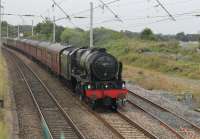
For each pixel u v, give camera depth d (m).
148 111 26.83
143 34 108.88
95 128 21.62
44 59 56.31
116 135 20.06
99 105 28.55
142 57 67.62
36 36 114.12
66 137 19.69
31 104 29.03
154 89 39.09
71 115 25.06
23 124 22.47
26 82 40.91
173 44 80.88
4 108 26.64
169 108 28.22
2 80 38.31
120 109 27.38
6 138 18.59
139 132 20.73
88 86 26.73
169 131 21.00
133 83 43.84
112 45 91.75
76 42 97.94
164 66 57.50
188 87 39.06
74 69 32.50
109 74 27.33
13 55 92.25
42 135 20.12
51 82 41.88
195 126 21.77
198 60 62.94
